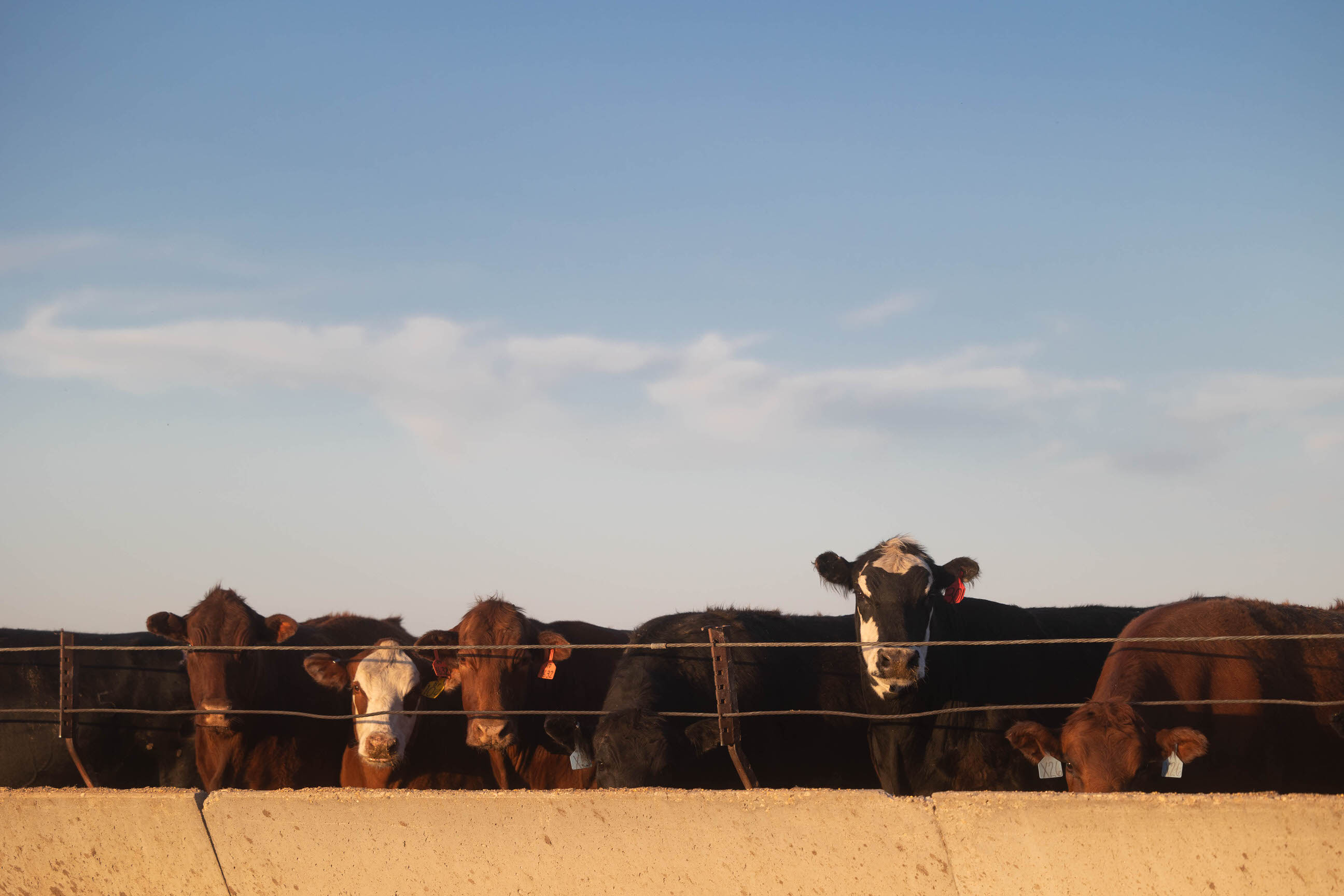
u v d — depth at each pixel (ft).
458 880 19.33
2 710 30.58
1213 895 16.89
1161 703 20.27
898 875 18.07
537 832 18.99
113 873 20.59
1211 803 16.80
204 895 20.31
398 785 27.91
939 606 27.61
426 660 28.96
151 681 32.09
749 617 29.84
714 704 26.16
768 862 18.43
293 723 29.53
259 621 29.30
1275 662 23.88
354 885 19.67
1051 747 20.58
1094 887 17.33
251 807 19.84
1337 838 16.38
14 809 20.67
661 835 18.66
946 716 27.50
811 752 27.96
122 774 31.50
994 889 17.74
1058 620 32.42
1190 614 24.84
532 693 28.37
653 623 28.86
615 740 23.52
